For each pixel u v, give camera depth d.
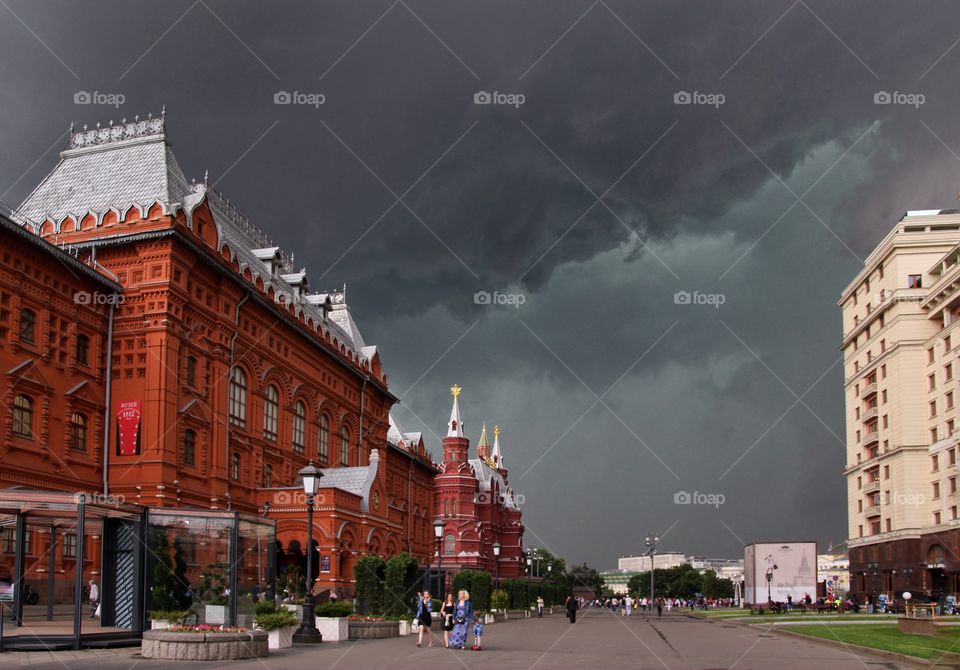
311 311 74.81
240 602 30.98
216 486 53.72
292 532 59.62
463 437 131.25
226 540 30.59
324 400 73.62
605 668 25.28
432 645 34.88
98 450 48.59
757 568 80.69
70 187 56.44
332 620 36.69
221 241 56.16
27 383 43.72
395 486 99.62
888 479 93.50
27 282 44.38
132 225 50.31
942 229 92.69
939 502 84.69
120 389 49.44
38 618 37.00
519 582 84.44
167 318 49.50
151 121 57.94
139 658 25.78
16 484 42.72
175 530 30.73
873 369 98.62
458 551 125.69
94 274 48.09
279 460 64.31
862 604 98.88
